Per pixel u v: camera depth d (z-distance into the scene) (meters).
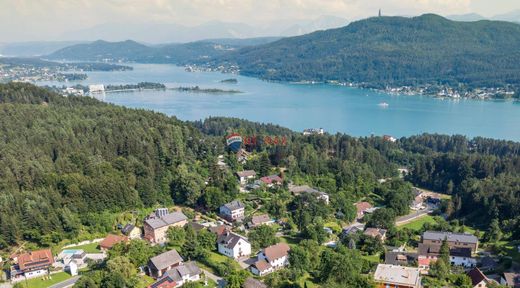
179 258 160.75
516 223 195.62
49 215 182.88
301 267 157.12
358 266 151.50
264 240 182.12
